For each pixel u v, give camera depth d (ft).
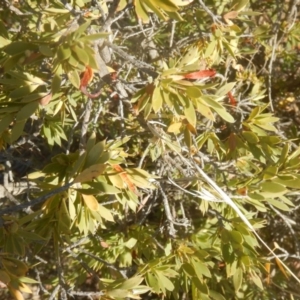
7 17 6.20
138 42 6.53
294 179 4.90
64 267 7.49
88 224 4.62
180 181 5.60
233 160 5.62
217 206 5.76
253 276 5.42
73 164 4.57
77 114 6.78
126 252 6.57
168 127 4.93
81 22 4.68
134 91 5.22
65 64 4.19
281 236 8.23
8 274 4.50
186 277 5.58
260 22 9.18
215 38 5.35
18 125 4.38
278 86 8.91
